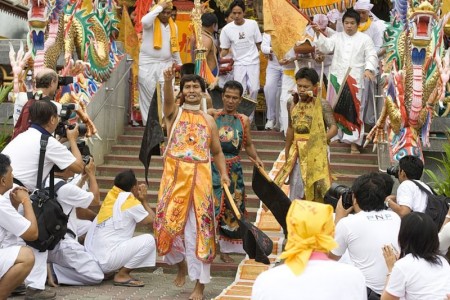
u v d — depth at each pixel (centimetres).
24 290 875
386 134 1193
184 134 854
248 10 1700
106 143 1298
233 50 1412
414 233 540
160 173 1231
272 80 1398
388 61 1242
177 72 1373
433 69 1124
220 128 956
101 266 922
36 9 1090
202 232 834
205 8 1609
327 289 432
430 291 532
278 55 1323
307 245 438
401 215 777
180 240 873
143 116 1382
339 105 1186
